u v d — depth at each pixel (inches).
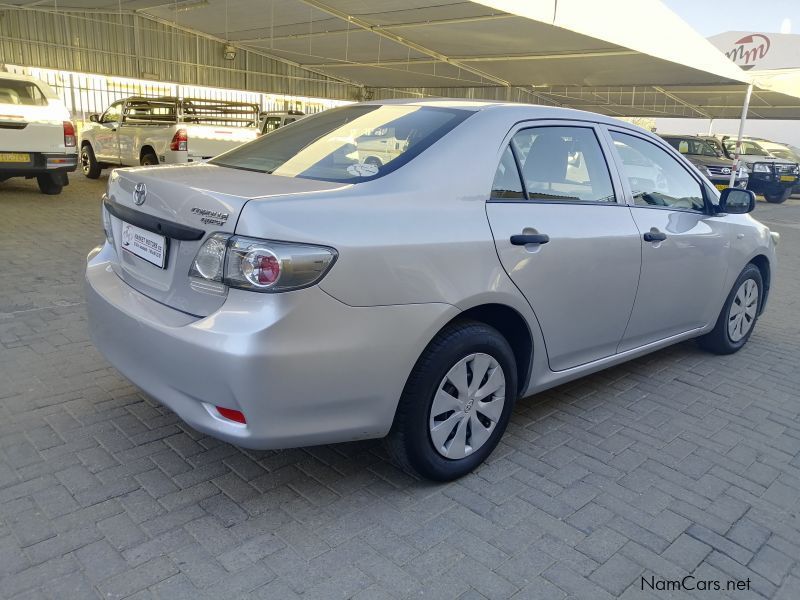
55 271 235.1
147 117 509.0
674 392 159.3
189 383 91.8
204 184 99.3
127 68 812.6
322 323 89.6
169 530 96.5
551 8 408.8
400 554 94.2
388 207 97.7
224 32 776.3
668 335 159.8
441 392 106.1
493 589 88.4
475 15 480.1
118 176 117.6
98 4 661.3
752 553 99.1
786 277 311.1
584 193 130.6
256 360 85.7
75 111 784.9
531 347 120.8
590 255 125.3
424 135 112.4
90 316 116.3
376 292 93.5
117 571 87.5
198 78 876.0
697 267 158.1
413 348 98.7
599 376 167.6
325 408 93.4
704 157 679.1
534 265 114.7
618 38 467.2
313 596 85.1
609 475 119.0
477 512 105.4
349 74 944.3
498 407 116.7
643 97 935.7
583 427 137.9
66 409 131.3
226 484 109.1
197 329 90.0
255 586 86.3
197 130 459.2
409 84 967.6
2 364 151.2
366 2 484.4
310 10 564.1
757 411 150.4
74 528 95.6
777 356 190.5
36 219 333.7
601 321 133.6
